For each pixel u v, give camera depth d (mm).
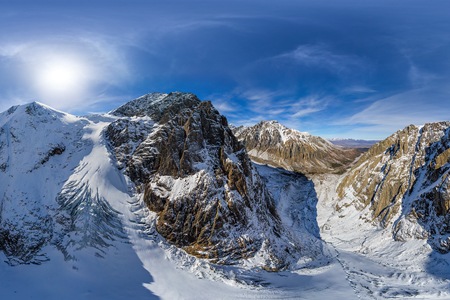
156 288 44000
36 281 43188
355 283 48312
